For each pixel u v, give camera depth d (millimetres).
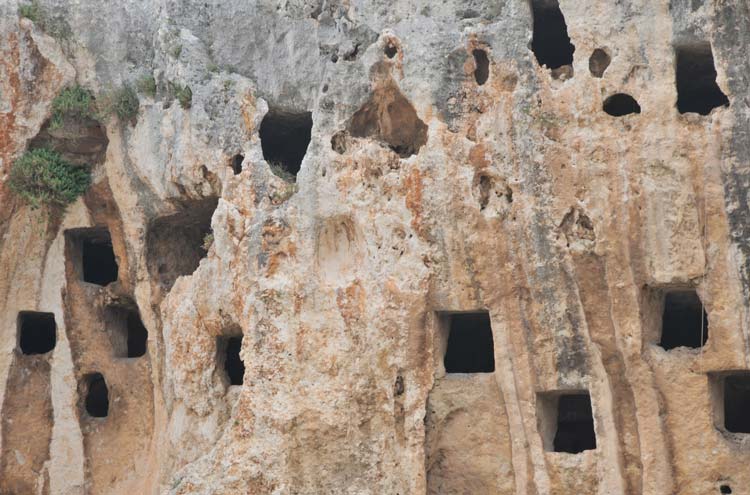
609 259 45906
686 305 49812
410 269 47750
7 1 54250
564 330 46375
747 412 50344
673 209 45250
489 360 52594
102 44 54438
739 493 44219
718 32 45375
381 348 47688
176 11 53250
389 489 47250
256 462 47781
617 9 46688
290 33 52000
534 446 46594
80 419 55406
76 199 55312
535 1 48312
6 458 55062
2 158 54250
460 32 48406
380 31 50000
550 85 47156
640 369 45531
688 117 45562
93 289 55906
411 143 49875
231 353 53438
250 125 51219
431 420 47750
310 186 49250
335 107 49938
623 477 45562
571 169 46469
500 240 47156
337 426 47594
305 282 48656
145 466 54344
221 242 50281
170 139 52781
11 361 55281
